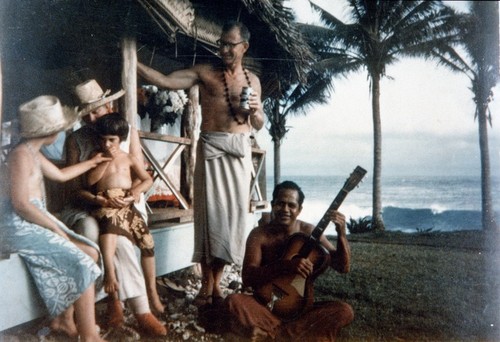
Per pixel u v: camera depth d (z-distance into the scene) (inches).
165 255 155.5
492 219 243.6
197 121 191.9
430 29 228.4
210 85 138.8
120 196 113.7
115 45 137.6
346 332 116.5
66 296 97.8
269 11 157.0
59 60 149.7
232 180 135.0
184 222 169.8
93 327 99.2
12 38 146.5
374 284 157.6
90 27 138.3
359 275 168.9
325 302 110.5
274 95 220.5
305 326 106.9
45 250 97.6
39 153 104.0
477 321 122.1
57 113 102.9
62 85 151.4
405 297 140.0
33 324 113.5
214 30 175.5
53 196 140.9
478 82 217.8
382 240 239.5
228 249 132.5
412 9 237.3
